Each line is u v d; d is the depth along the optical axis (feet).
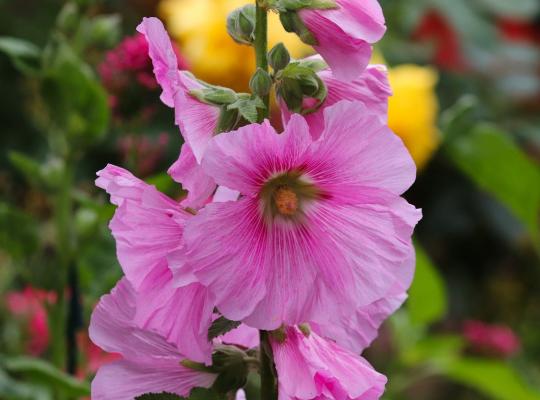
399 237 2.33
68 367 3.51
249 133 2.25
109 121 3.62
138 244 2.30
